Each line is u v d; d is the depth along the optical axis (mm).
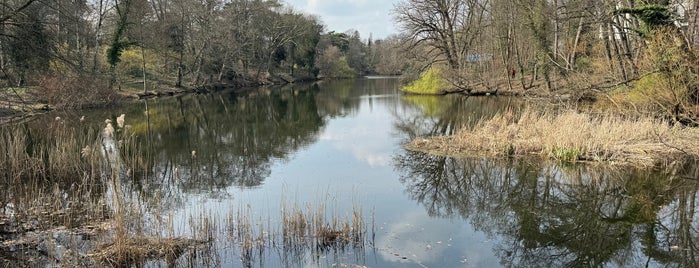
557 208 9406
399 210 9078
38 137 15930
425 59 39312
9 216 8250
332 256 6781
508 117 16703
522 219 8766
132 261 6418
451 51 38031
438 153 14125
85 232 7461
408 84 42438
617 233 7996
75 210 8594
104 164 11367
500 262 6742
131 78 37875
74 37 25828
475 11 38844
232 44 47156
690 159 11977
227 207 9133
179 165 13297
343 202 9523
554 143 13055
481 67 37781
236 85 52188
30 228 7645
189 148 16078
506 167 12430
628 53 18172
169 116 24953
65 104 23094
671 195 9875
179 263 6449
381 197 9977
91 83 23922
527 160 12922
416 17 37781
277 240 7301
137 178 11641
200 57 43625
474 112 23375
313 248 7035
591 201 9758
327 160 13812
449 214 8969
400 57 40375
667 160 11984
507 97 31906
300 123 22609
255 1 54062
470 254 7008
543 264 6727
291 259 6660
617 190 10320
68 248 6801
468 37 38094
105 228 7594
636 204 9430
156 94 36375
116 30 31453
